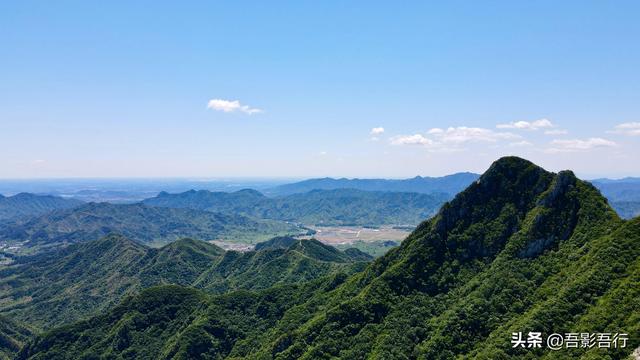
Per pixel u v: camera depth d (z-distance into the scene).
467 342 178.50
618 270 169.75
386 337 193.25
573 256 192.25
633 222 184.62
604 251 178.00
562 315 164.12
